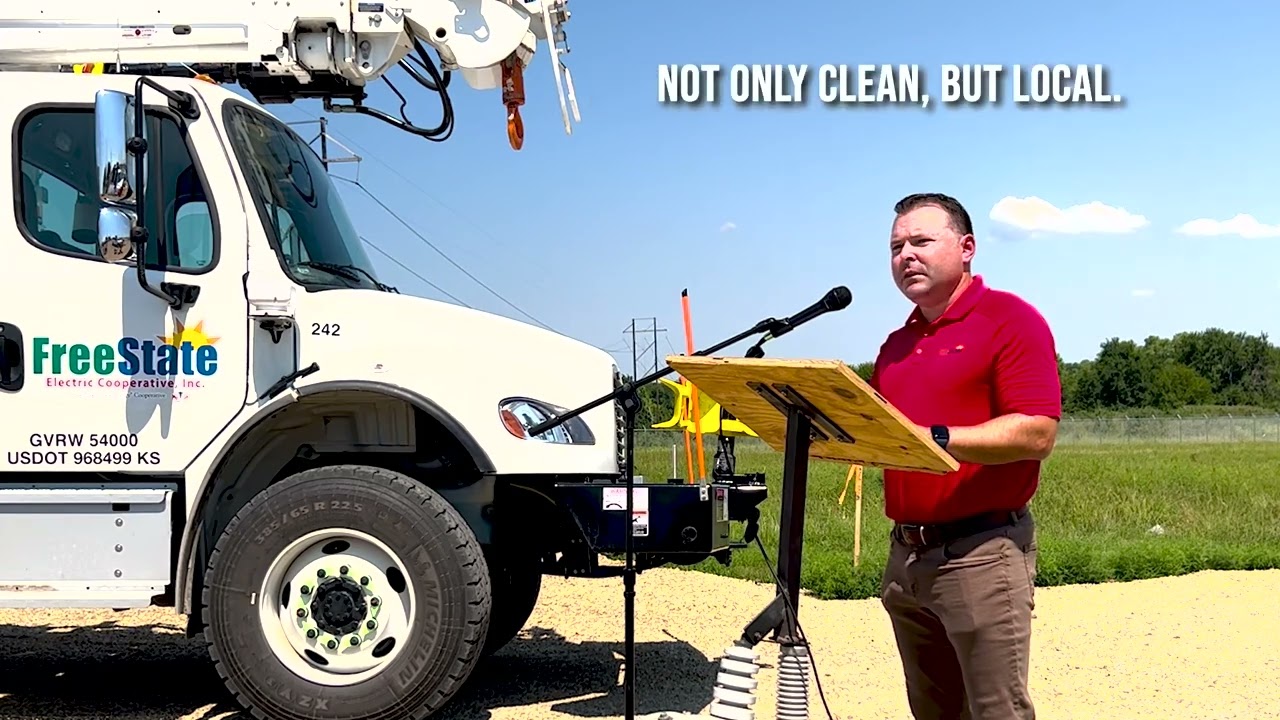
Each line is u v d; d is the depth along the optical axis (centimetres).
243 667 484
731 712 313
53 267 500
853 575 848
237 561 486
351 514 484
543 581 912
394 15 582
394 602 495
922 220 344
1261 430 4981
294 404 512
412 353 507
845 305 320
